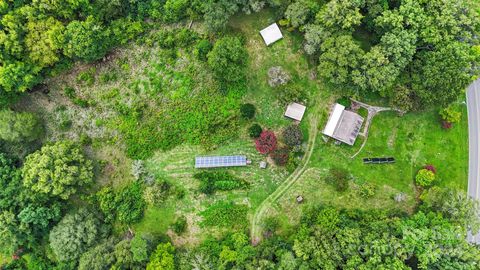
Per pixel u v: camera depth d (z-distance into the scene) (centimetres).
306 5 5766
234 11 5847
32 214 6009
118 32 6091
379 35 5866
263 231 6138
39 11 5759
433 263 5347
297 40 6153
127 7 6169
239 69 5888
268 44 6128
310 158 6197
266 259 5656
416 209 6069
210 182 6206
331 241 5559
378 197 6131
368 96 6191
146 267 5712
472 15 5553
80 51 5822
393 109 6153
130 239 6072
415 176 6122
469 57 5469
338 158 6191
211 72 6231
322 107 6216
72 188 6100
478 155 6212
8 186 6109
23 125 6034
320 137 6206
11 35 5591
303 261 5491
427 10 5619
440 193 5697
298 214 6162
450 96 5650
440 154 6175
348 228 5616
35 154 6038
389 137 6194
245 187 6219
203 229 6231
